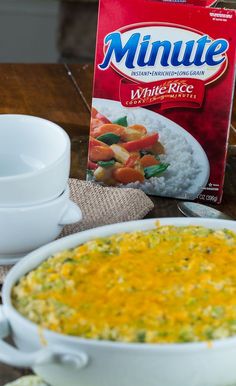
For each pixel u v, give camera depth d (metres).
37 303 0.59
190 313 0.58
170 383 0.57
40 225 0.71
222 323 0.57
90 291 0.60
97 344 0.55
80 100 1.08
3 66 1.16
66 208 0.74
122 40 0.82
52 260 0.64
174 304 0.58
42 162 0.78
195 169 0.85
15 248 0.71
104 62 0.83
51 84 1.12
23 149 0.78
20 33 2.18
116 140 0.85
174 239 0.67
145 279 0.61
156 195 0.86
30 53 2.16
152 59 0.82
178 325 0.57
